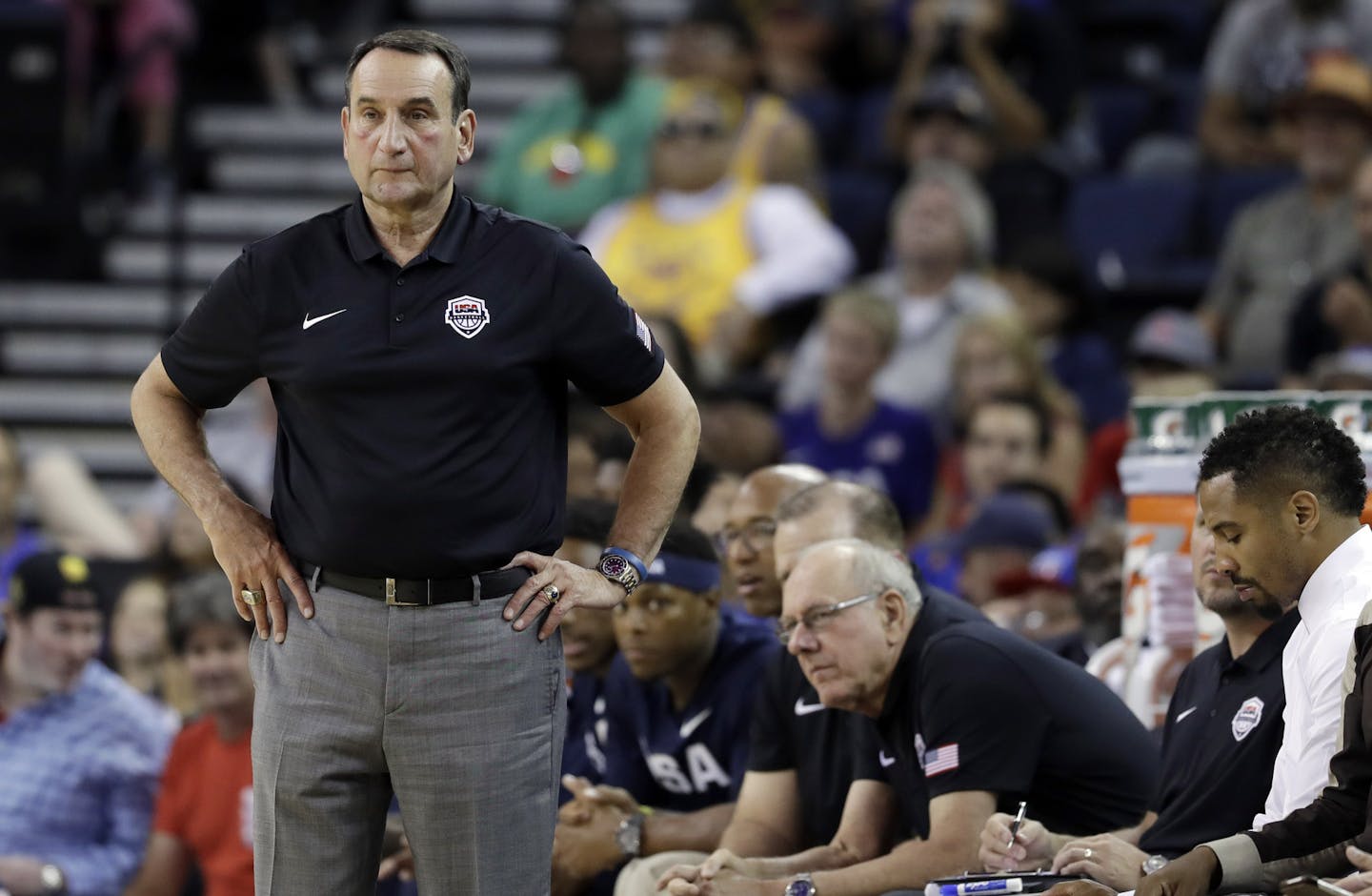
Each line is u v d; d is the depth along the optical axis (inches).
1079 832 648.4
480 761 523.5
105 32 1676.9
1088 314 1282.0
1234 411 686.5
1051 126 1482.5
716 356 1285.7
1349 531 550.0
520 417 527.5
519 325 525.0
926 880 622.8
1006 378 1155.3
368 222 529.3
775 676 717.9
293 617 532.1
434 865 530.9
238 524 535.2
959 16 1461.6
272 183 1700.3
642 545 546.3
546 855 535.5
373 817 539.5
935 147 1414.9
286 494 535.5
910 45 1565.0
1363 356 973.8
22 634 952.9
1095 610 808.3
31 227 1595.7
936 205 1262.3
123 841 949.2
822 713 704.4
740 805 721.0
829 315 1185.4
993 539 943.7
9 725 952.3
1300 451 544.1
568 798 808.3
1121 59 1611.7
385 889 787.4
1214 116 1466.5
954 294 1258.0
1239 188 1418.6
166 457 544.4
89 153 1628.9
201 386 542.3
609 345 533.3
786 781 716.7
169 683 1079.0
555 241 533.0
